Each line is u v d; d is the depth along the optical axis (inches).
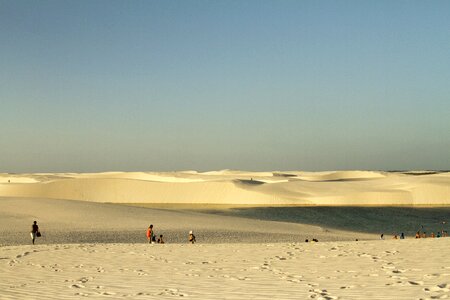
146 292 351.3
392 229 2156.7
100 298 331.0
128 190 3924.7
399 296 285.3
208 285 373.1
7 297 347.9
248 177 5767.7
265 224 1879.9
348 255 529.3
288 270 441.1
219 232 1461.6
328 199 3442.4
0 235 1263.5
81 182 4030.5
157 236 1336.1
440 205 3363.7
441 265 414.3
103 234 1348.4
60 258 626.2
